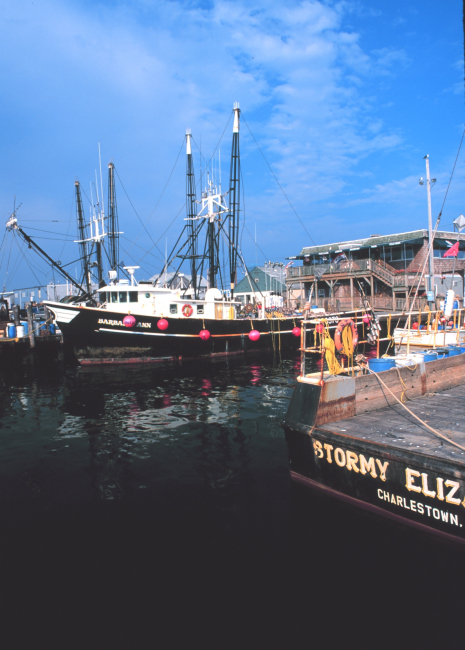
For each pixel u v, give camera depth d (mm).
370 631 3568
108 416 10734
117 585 4215
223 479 6578
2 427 9969
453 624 3619
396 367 6918
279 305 39344
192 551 4734
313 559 4488
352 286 33438
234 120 27094
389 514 4879
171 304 21516
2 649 3449
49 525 5367
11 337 21906
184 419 10211
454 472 4207
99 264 35406
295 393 6062
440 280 31781
